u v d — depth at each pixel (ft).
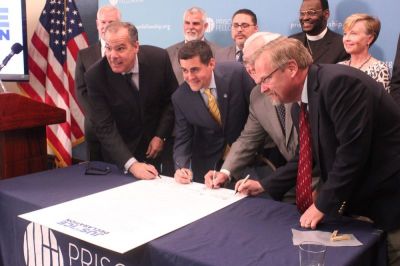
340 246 4.02
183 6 11.11
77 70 9.23
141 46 7.63
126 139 7.59
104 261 4.47
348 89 4.12
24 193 5.62
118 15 9.97
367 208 4.63
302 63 4.39
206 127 6.92
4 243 5.82
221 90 6.77
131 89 7.25
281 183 5.36
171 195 5.52
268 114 6.06
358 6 8.86
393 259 4.50
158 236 4.25
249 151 6.32
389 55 8.70
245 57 5.36
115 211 4.94
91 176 6.40
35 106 6.45
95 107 6.99
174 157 7.10
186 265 3.84
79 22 12.03
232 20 9.77
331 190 4.33
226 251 3.93
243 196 5.47
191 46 6.30
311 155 4.76
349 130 4.15
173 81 7.85
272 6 9.77
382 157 4.40
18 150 6.56
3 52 10.94
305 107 4.71
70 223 4.60
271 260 3.76
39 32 12.00
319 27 8.77
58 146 11.90
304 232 4.34
